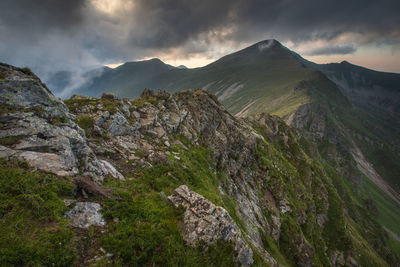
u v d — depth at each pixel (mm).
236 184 31938
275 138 76625
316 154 145750
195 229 10562
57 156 11188
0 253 6133
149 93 35250
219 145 33594
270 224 32719
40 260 6559
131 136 21469
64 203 8992
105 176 13125
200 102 38969
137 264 8148
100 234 8492
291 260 31672
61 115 14266
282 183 41656
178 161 21188
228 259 9852
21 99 12648
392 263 113375
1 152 9664
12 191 8180
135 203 11141
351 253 63812
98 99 23766
